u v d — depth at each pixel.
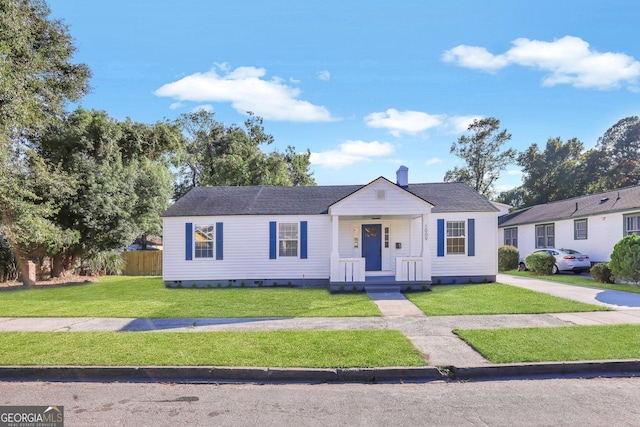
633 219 16.92
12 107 13.02
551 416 4.21
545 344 6.55
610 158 37.88
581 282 15.59
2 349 6.44
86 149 18.73
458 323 8.42
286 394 4.94
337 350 6.30
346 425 4.03
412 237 16.53
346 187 18.86
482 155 41.59
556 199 38.88
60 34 17.17
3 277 17.27
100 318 9.17
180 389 5.14
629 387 5.09
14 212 14.91
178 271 16.20
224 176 33.62
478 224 16.17
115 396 4.91
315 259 16.34
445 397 4.79
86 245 18.92
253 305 10.88
